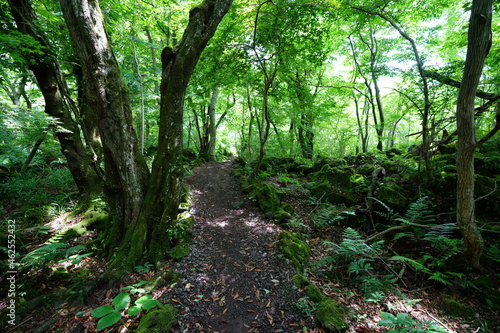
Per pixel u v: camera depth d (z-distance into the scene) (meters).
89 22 3.49
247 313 2.92
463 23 8.73
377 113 17.50
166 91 4.20
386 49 10.63
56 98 5.91
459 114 3.61
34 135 5.86
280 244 4.37
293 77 10.48
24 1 5.16
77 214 5.82
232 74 7.42
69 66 6.33
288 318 2.84
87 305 3.04
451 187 5.92
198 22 3.94
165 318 2.64
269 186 6.76
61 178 7.56
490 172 6.39
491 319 3.40
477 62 3.28
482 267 4.24
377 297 3.46
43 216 5.74
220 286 3.39
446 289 4.03
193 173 9.38
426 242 5.04
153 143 14.15
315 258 4.45
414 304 3.52
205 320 2.79
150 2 7.41
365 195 6.71
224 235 4.89
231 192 7.53
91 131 6.80
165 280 3.43
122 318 2.76
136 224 4.12
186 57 3.98
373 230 5.68
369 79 11.41
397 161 7.69
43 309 2.99
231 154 17.94
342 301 3.32
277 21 6.37
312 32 6.57
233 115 16.97
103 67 3.72
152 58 9.85
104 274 3.44
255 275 3.63
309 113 10.06
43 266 3.73
